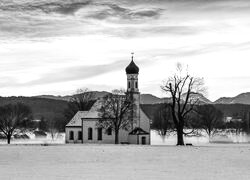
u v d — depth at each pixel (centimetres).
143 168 6038
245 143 15638
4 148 10850
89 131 14262
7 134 15262
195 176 5147
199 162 6956
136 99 14150
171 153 8988
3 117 15612
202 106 19112
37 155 8469
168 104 12694
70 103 19512
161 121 19625
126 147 11306
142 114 14250
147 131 14275
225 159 7544
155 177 5038
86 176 5112
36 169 5906
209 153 9031
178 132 12650
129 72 14275
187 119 14212
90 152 9288
